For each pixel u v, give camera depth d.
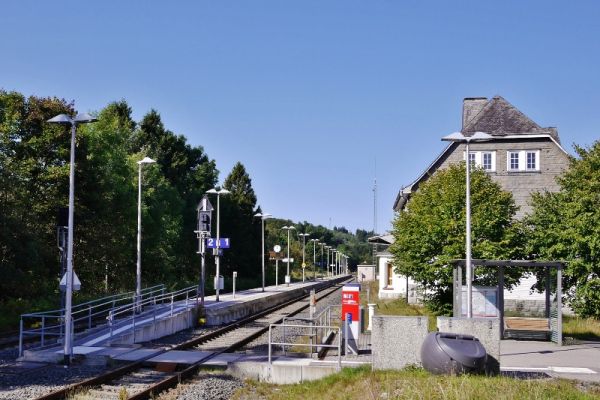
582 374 16.41
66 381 16.34
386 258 52.84
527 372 16.53
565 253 29.73
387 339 16.09
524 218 32.19
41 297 34.56
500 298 24.09
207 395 15.02
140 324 25.67
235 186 89.25
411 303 44.41
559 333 22.06
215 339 26.34
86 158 41.12
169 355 20.00
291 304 48.91
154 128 79.06
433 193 33.12
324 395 14.33
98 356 19.36
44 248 36.25
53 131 39.34
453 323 15.88
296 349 22.66
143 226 50.97
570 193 30.91
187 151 82.88
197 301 32.69
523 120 45.66
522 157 45.06
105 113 63.78
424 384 13.43
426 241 31.56
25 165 37.44
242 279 68.06
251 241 80.44
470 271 21.52
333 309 40.56
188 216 73.19
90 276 42.72
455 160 45.94
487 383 13.38
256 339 26.44
